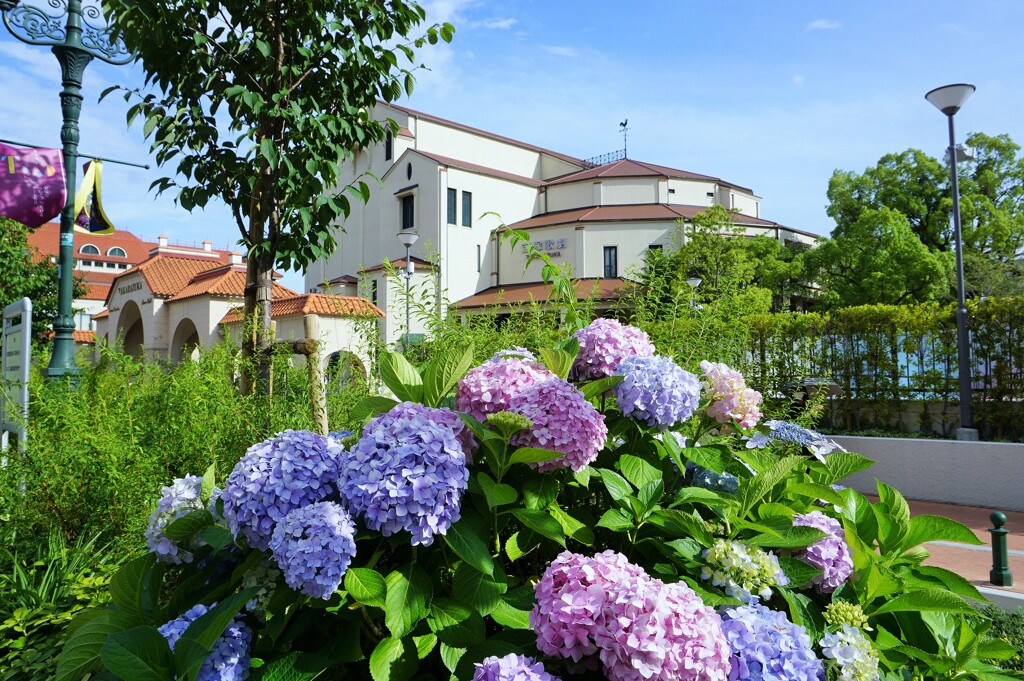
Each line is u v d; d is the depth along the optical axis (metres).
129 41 4.23
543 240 35.44
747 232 37.72
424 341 5.40
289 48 4.77
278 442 1.74
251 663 1.64
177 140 4.45
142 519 3.76
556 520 1.88
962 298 11.30
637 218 34.09
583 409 1.92
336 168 4.62
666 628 1.41
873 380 12.73
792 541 1.92
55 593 3.39
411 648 1.63
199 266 32.44
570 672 1.55
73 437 4.23
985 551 7.80
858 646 1.64
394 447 1.64
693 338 5.37
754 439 2.51
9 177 6.26
